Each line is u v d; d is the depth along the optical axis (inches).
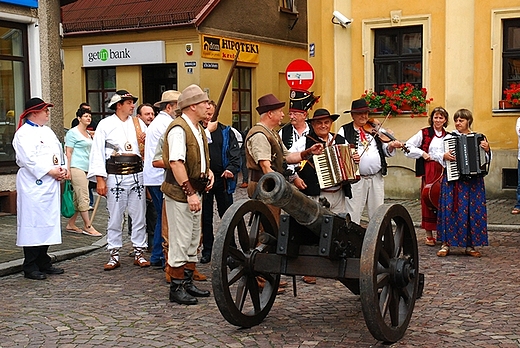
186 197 252.1
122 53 761.6
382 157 311.0
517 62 513.0
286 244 215.0
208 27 743.1
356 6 558.3
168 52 747.4
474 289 273.0
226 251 213.9
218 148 326.0
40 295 272.1
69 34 783.1
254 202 228.5
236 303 222.5
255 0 812.0
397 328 207.6
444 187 339.6
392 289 209.3
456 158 332.5
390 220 206.4
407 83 540.1
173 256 255.9
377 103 541.3
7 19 457.7
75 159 401.1
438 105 533.3
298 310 247.0
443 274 300.5
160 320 235.8
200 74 734.5
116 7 786.2
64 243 376.2
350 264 213.9
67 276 305.1
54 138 310.8
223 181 327.0
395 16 542.9
